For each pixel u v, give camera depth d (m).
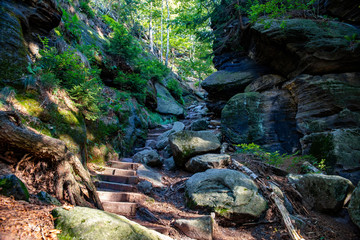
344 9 6.83
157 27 24.39
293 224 3.65
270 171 5.24
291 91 7.46
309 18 7.18
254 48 9.02
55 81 4.24
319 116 6.33
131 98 8.62
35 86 3.89
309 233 3.58
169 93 14.44
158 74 12.98
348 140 5.35
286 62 7.54
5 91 3.28
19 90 3.59
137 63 9.65
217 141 6.46
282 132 7.29
